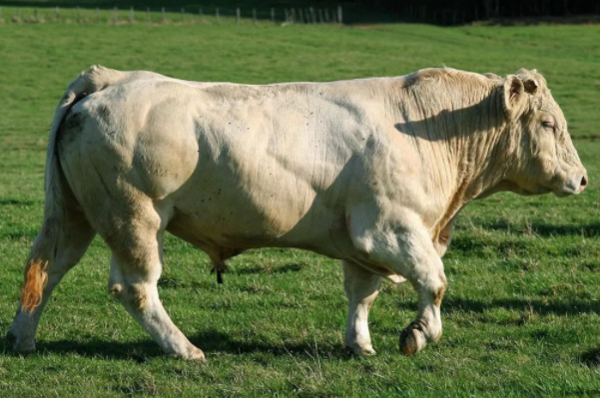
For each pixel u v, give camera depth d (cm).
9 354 827
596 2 7925
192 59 5359
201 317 982
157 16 7306
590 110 3838
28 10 7356
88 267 1205
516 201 1816
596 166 2533
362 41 6284
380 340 905
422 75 844
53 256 809
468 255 1286
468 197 868
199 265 1236
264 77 4834
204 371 773
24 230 1461
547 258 1245
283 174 789
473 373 763
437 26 7456
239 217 799
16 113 3922
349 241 820
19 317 845
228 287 1121
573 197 1852
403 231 796
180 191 787
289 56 5534
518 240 1322
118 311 998
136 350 852
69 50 5550
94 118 778
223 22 7175
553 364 791
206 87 805
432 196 816
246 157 780
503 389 720
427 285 797
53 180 801
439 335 804
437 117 828
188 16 7400
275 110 800
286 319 966
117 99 783
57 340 886
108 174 777
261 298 1062
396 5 8262
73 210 823
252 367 788
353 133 800
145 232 789
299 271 1199
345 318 970
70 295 1066
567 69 5053
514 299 1048
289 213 800
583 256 1251
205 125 780
